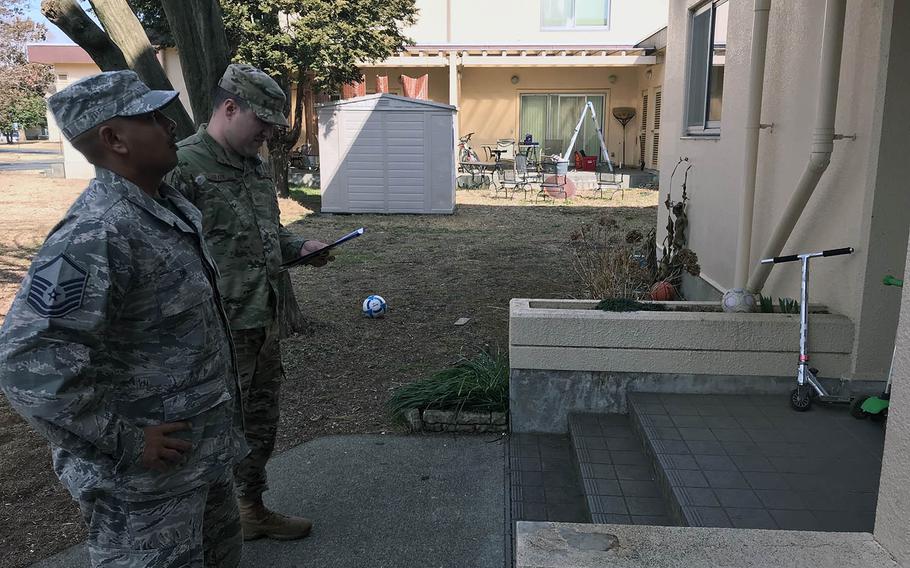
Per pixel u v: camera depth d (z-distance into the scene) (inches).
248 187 104.3
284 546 114.2
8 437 160.1
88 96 65.9
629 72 799.7
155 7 518.9
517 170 707.4
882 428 128.5
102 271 62.6
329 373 199.0
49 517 125.4
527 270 341.1
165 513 71.1
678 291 254.7
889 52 124.6
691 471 113.3
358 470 140.6
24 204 558.6
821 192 149.7
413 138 529.0
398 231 469.1
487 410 158.7
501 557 110.5
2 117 1003.3
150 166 69.6
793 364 143.0
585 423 146.3
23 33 888.9
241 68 99.3
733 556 62.6
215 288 77.5
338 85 597.6
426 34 791.7
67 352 60.5
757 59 164.7
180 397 71.0
